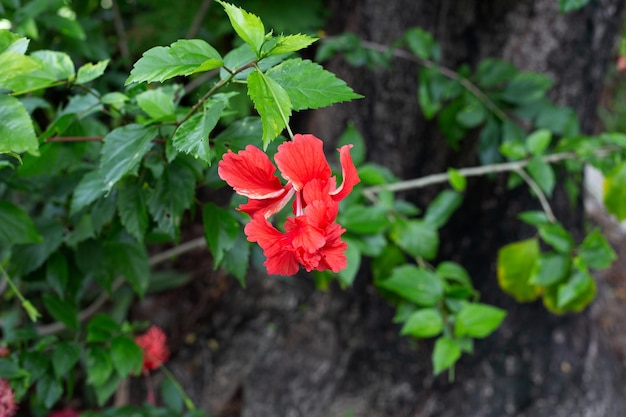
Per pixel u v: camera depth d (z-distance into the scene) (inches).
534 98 50.4
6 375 37.2
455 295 45.2
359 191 45.6
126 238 40.5
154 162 34.8
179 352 67.5
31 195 45.8
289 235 27.8
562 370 63.8
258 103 27.9
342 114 56.7
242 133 33.4
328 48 49.0
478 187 58.5
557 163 52.5
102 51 49.9
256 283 64.5
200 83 48.8
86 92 37.0
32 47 47.1
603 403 65.4
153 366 46.2
